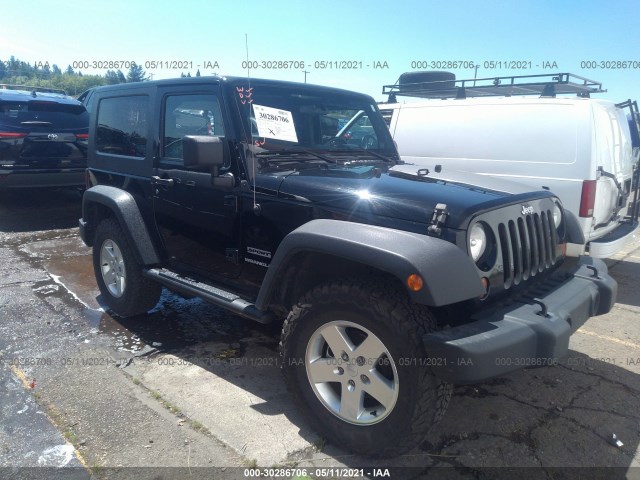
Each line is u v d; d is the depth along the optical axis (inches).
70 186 320.5
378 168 131.7
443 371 87.0
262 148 127.8
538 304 102.0
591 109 200.1
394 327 91.9
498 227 103.3
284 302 116.0
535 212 116.6
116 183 168.4
